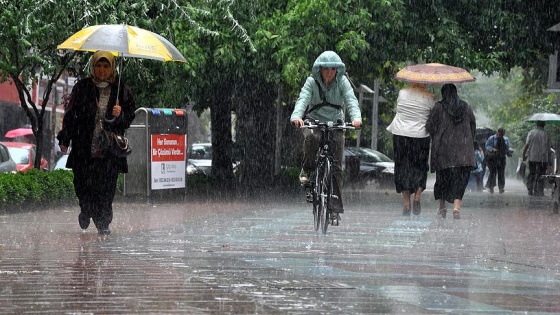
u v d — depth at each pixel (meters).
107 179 25.89
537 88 73.56
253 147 66.25
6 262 18.44
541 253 21.83
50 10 38.91
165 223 30.25
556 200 40.34
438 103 34.84
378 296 13.98
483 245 23.66
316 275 16.55
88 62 42.31
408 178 35.56
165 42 29.33
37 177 37.59
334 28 50.09
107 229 26.02
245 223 30.34
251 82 60.25
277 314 12.23
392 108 101.50
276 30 50.72
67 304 13.05
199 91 56.53
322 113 26.69
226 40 50.09
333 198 26.27
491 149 75.00
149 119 44.38
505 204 51.00
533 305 13.54
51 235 25.31
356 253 20.94
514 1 51.94
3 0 38.25
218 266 17.80
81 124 25.98
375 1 49.66
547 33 52.44
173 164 46.03
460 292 14.70
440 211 35.25
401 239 24.95
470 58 50.84
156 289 14.55
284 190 60.09
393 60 53.06
